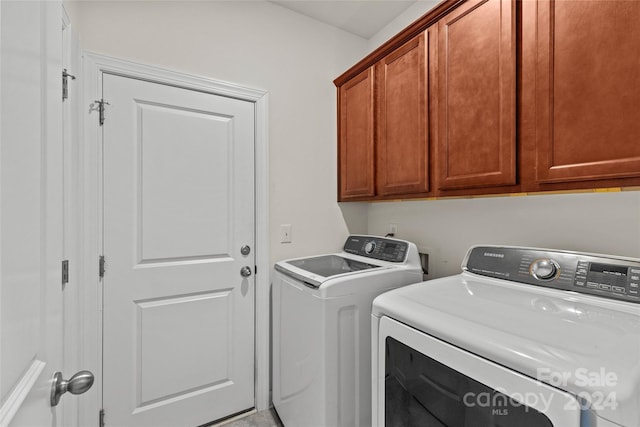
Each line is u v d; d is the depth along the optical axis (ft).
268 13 6.22
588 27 2.94
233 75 5.82
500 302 3.02
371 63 5.87
